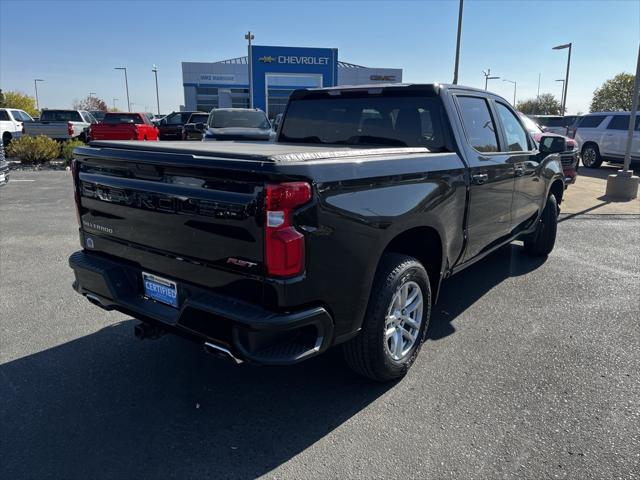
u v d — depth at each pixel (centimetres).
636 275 596
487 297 519
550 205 639
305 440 290
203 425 304
